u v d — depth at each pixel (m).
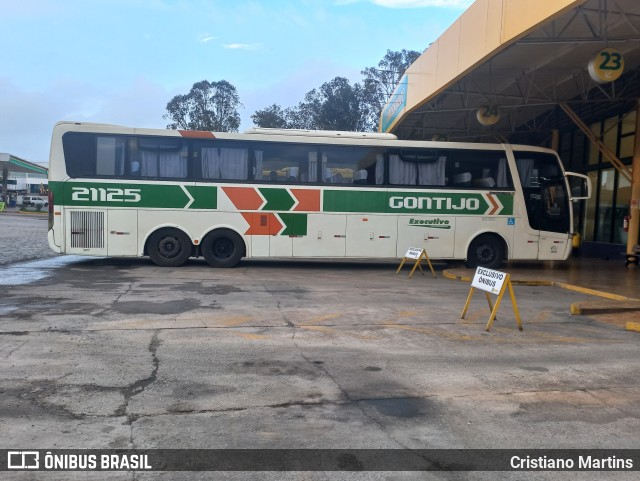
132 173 13.76
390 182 14.59
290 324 7.60
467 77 16.92
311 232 14.34
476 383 5.28
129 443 3.81
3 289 9.92
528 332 7.54
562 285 12.22
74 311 8.02
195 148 13.98
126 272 12.90
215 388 4.95
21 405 4.43
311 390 4.96
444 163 14.77
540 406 4.70
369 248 14.52
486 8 12.43
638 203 16.61
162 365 5.57
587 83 17.28
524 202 14.93
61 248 13.52
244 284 11.42
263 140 14.20
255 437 3.95
